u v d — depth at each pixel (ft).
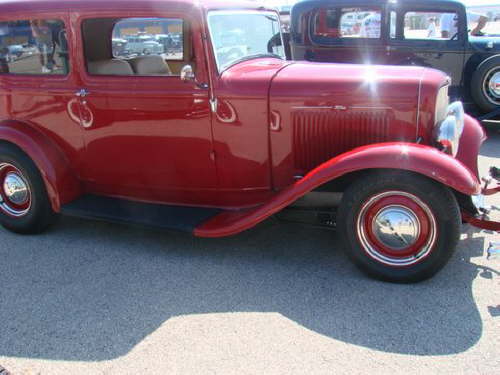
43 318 9.99
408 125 11.12
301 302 10.22
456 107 11.70
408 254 10.51
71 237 13.91
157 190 13.17
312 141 11.71
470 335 8.91
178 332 9.40
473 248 12.07
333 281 11.00
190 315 9.93
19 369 8.51
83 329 9.59
